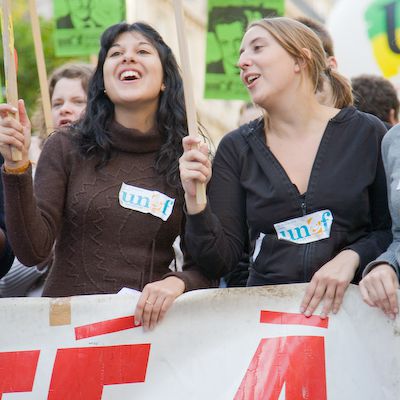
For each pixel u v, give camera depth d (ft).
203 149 12.35
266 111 13.57
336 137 13.30
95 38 19.29
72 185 13.43
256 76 13.46
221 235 12.83
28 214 12.49
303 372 12.32
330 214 12.94
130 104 13.69
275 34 13.48
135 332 12.56
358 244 12.84
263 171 13.26
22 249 12.59
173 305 12.58
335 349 12.32
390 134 13.06
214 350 12.49
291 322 12.46
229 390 12.39
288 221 13.01
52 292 13.30
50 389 12.48
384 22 20.85
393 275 12.15
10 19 12.14
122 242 13.25
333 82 14.69
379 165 13.32
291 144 13.41
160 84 13.93
